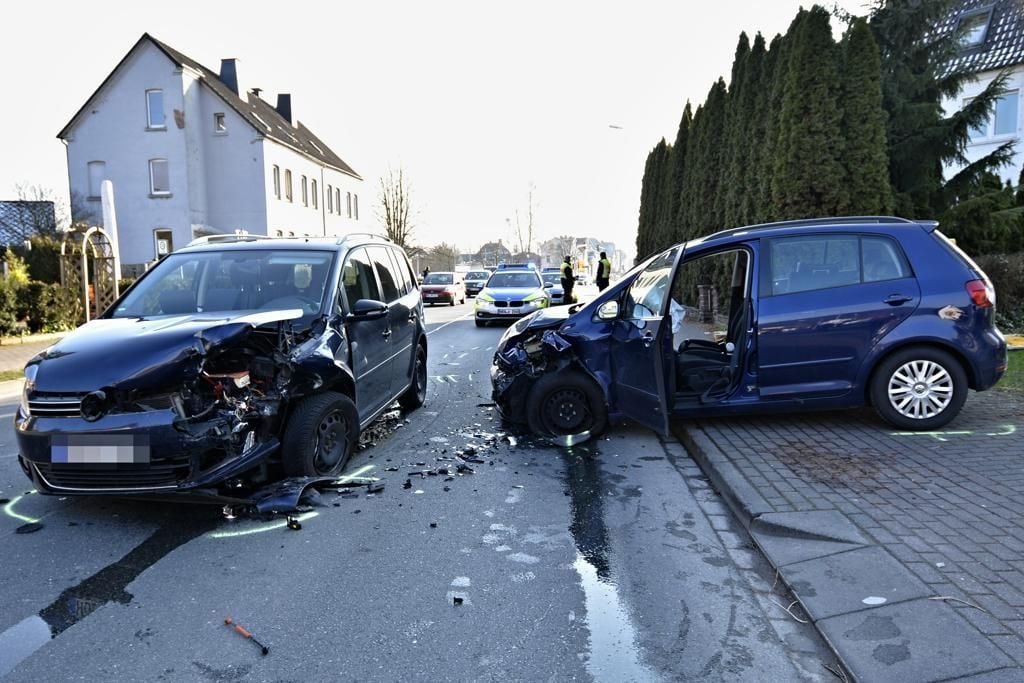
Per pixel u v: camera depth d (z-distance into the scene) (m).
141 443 4.00
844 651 2.79
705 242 5.95
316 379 4.87
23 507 4.70
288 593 3.45
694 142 22.89
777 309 5.85
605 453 5.91
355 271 6.24
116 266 17.67
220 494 4.39
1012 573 3.28
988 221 12.59
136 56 35.47
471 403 8.11
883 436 5.75
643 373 5.71
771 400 5.90
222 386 4.28
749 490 4.53
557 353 6.23
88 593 3.46
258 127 36.72
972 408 6.59
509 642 2.99
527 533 4.20
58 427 4.06
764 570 3.69
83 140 36.28
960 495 4.31
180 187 36.06
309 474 4.86
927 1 13.48
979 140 23.98
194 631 3.09
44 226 35.22
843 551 3.64
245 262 5.88
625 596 3.41
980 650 2.69
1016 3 23.47
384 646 2.96
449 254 74.50
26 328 15.67
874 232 5.95
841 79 11.70
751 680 2.71
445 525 4.32
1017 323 11.82
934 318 5.72
